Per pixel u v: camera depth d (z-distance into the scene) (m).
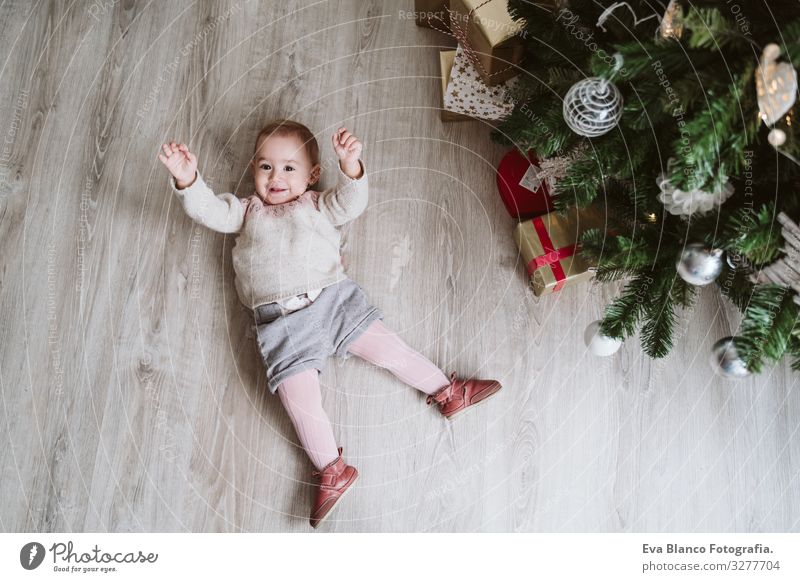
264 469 1.32
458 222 1.41
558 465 1.32
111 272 1.39
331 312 1.29
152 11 1.50
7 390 1.34
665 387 1.34
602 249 1.02
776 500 1.30
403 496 1.31
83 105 1.46
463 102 1.36
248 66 1.48
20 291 1.38
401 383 1.35
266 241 1.27
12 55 1.48
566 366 1.36
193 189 1.23
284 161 1.29
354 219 1.41
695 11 0.68
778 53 0.60
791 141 0.73
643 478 1.31
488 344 1.37
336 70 1.48
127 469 1.31
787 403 1.33
